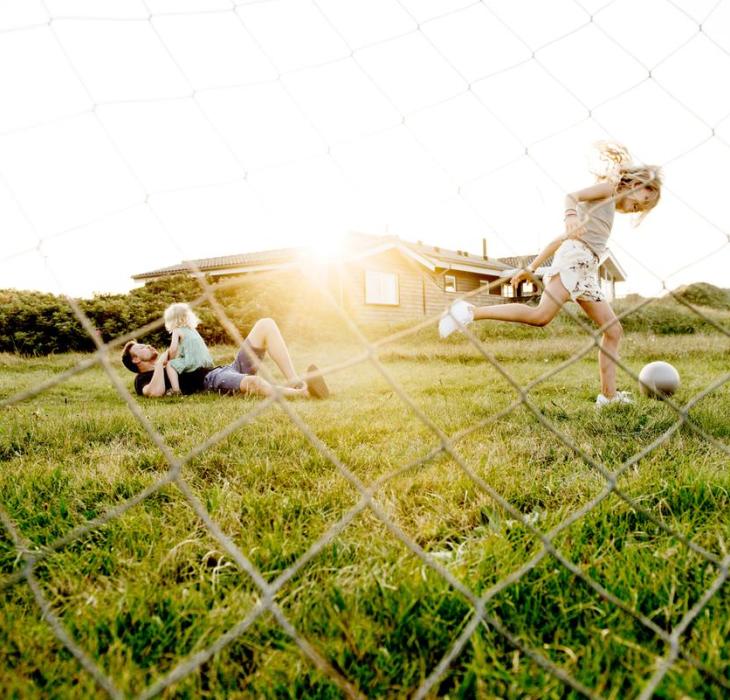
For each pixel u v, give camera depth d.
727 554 1.36
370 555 1.44
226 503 1.80
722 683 0.92
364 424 3.01
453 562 1.37
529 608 1.20
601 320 3.41
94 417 3.44
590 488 1.85
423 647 1.10
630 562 1.33
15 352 9.73
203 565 1.42
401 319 15.48
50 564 1.45
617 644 1.06
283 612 1.21
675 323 9.76
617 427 2.81
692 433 2.61
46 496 1.97
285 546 1.49
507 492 1.86
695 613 1.04
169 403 4.37
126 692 0.96
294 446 2.55
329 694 0.98
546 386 4.47
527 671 1.00
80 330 10.37
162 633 1.15
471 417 3.17
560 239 2.33
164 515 1.77
